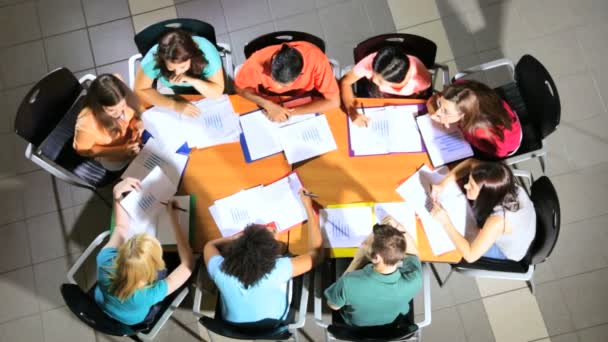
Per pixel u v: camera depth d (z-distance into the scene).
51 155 2.72
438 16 3.72
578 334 3.07
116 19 3.78
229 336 2.28
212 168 2.54
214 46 2.88
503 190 2.31
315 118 2.61
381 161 2.52
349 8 3.76
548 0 3.70
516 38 3.65
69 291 2.32
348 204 2.45
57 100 2.73
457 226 2.42
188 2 3.79
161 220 2.45
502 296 3.14
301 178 2.50
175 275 2.35
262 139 2.58
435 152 2.53
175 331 3.15
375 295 2.19
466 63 3.63
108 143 2.61
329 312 3.12
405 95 2.79
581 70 3.56
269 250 2.13
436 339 3.10
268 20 3.75
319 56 2.66
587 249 3.20
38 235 3.35
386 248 2.05
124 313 2.33
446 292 3.16
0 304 3.23
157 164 2.56
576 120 3.46
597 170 3.35
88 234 3.34
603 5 3.66
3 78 3.69
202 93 2.76
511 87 2.94
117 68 3.69
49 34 3.77
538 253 2.42
